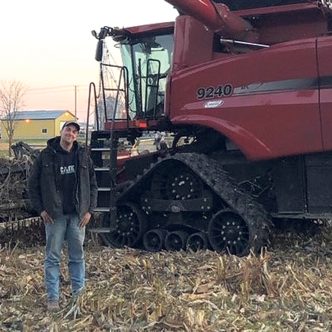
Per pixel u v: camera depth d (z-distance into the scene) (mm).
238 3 8680
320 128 7637
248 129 8070
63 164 5707
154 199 8945
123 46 9953
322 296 5867
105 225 9195
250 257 6613
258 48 8484
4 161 9562
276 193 8211
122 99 9672
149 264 6945
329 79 7637
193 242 8672
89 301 5398
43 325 5156
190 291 5945
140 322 5051
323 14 8289
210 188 8414
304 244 8445
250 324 5047
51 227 5699
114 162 9023
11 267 6957
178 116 8664
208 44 8711
